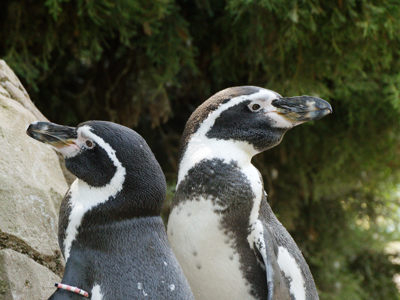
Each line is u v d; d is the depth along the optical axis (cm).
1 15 929
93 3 870
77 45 956
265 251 539
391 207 1266
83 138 477
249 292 550
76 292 448
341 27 969
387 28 946
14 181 549
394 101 971
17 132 588
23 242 539
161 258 464
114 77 1041
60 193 600
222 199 544
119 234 464
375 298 1252
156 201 477
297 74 1000
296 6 905
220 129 568
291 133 1088
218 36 1052
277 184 1121
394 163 1145
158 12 908
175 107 1132
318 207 1191
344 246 1209
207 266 546
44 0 909
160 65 1005
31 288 529
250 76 1030
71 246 468
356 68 1005
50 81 1027
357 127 1099
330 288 1134
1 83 648
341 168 1137
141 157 475
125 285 445
